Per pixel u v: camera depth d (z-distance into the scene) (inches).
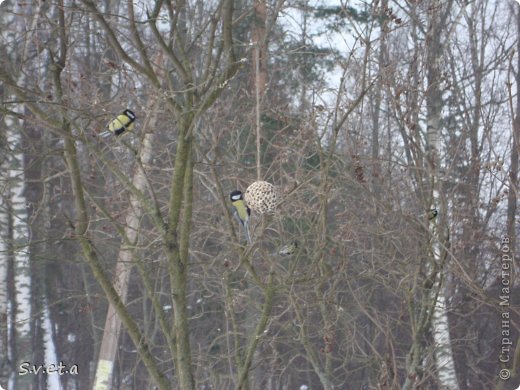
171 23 370.3
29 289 612.7
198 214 518.6
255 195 335.6
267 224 375.6
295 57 608.1
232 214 450.6
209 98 349.4
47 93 374.6
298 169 399.9
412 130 434.3
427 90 439.5
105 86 507.8
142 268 395.2
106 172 533.6
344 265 422.0
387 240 499.5
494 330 628.4
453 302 558.6
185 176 371.9
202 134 457.7
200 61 553.6
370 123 609.3
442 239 442.9
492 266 517.7
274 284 405.4
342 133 502.0
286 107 504.4
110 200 484.7
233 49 376.2
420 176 456.4
